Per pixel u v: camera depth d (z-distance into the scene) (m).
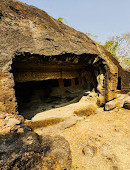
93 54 4.37
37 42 3.15
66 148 2.27
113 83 5.27
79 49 4.02
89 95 5.54
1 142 1.90
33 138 2.19
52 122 3.65
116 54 12.48
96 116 4.58
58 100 5.66
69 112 4.30
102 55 5.00
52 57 3.36
